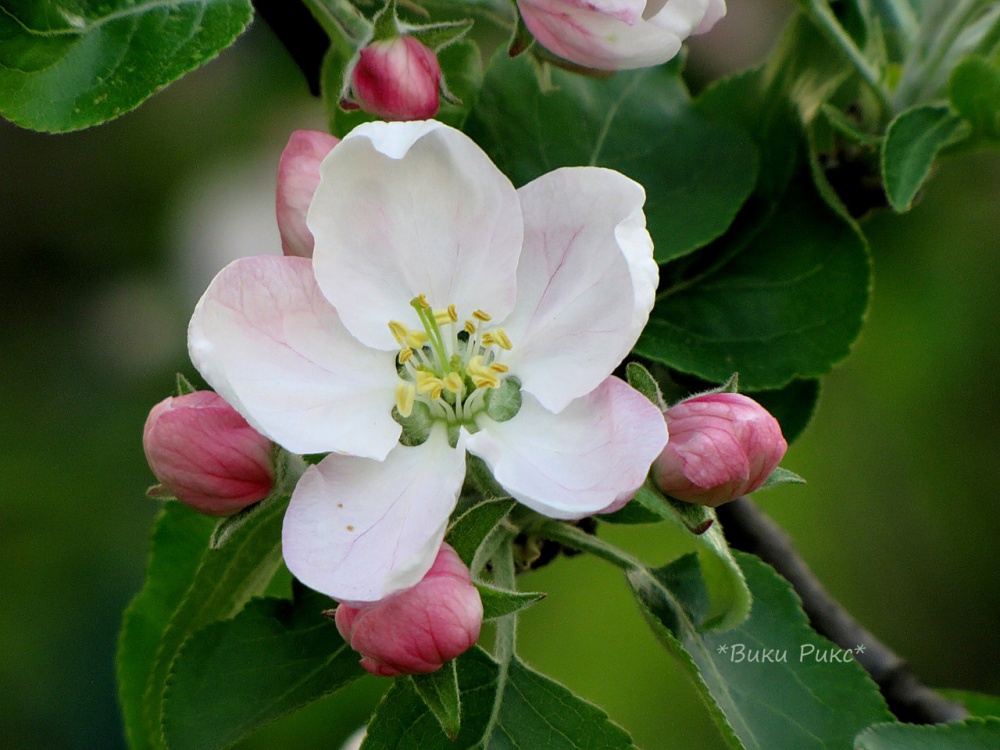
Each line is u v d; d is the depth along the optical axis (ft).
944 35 2.01
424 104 1.90
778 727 1.93
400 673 1.82
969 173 2.34
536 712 1.88
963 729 1.88
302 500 1.84
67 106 1.90
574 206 1.87
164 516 2.02
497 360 1.88
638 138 2.00
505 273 1.88
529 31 1.90
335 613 1.85
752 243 2.00
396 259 1.88
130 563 2.27
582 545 1.92
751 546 2.05
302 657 1.92
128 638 2.03
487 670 1.88
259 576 1.95
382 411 1.87
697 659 1.93
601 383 1.86
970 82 1.96
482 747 1.87
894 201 1.95
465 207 1.87
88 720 2.24
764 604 1.94
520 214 1.87
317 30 1.99
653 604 1.91
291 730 2.21
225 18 1.90
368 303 1.87
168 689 1.92
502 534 1.89
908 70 2.02
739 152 2.00
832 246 1.99
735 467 1.84
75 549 2.26
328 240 1.86
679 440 1.85
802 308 1.99
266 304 1.86
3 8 1.90
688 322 1.99
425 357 1.89
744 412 1.85
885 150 1.96
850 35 2.03
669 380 2.02
